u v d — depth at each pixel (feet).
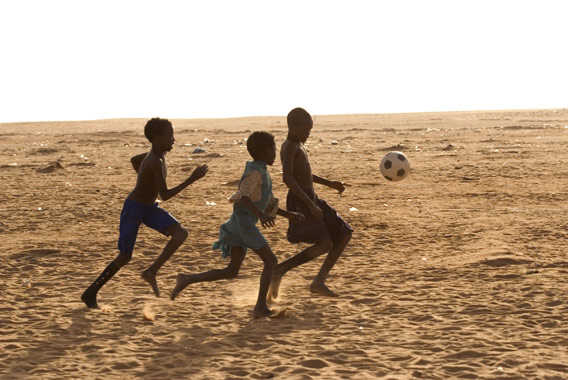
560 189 51.19
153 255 30.27
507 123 219.00
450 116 374.43
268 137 20.90
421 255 29.91
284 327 20.30
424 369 16.65
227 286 25.38
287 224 37.40
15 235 35.68
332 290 24.43
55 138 167.94
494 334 19.22
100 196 51.34
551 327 19.79
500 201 45.93
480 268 27.14
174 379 16.22
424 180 59.11
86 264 29.01
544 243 31.81
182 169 72.23
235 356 17.85
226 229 21.35
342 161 81.46
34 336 19.71
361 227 36.45
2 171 74.79
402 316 21.20
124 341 19.21
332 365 17.06
